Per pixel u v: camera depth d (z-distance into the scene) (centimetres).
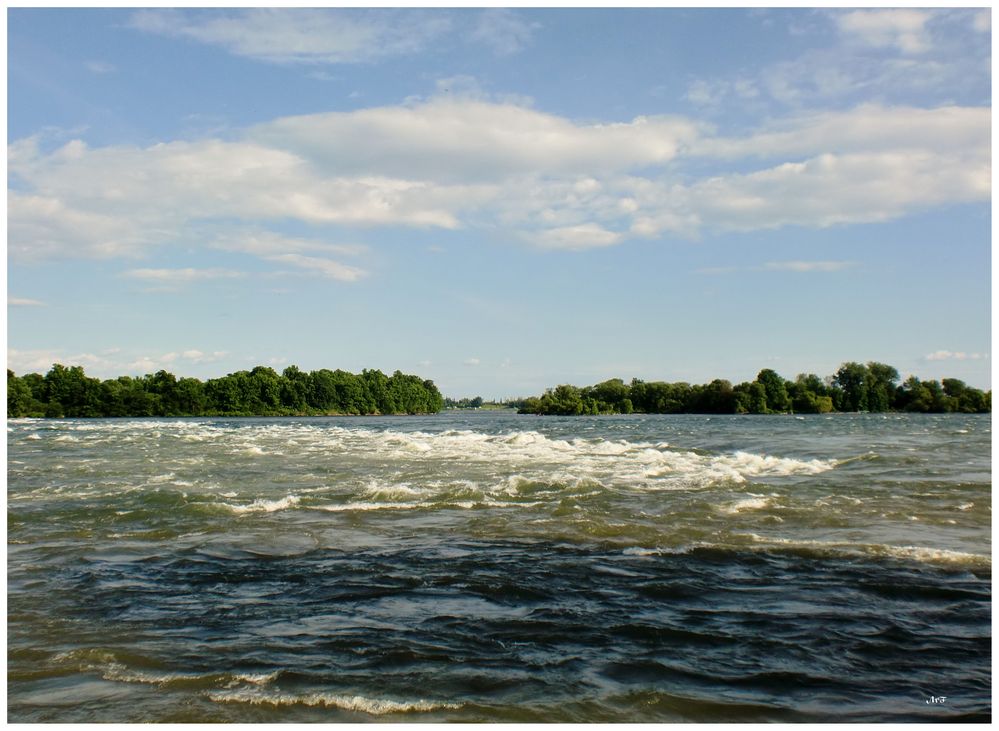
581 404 14900
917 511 1334
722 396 14025
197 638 701
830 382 14575
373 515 1331
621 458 2355
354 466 2162
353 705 559
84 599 826
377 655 655
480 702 565
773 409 13575
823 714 552
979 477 1811
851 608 781
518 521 1258
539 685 595
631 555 1013
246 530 1205
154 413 13375
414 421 9688
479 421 9162
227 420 10569
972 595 823
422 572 930
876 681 607
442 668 627
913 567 941
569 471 1961
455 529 1197
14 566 979
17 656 657
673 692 584
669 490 1588
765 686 597
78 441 3581
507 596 828
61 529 1225
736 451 2661
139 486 1730
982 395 13488
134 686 595
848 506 1386
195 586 878
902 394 14125
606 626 729
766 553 1020
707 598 816
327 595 838
